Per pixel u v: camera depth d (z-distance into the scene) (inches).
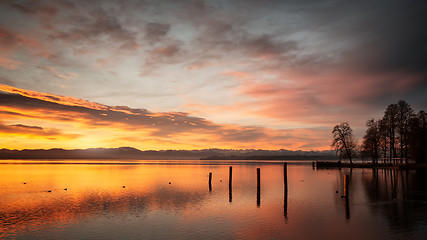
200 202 1147.9
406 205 1040.2
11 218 879.7
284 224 792.9
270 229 743.7
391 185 1632.6
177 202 1149.7
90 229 754.2
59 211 983.6
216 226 775.1
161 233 713.0
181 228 756.6
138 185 1800.0
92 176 2571.4
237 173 3056.1
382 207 1009.5
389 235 686.5
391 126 2974.9
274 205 1075.3
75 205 1094.4
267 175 2669.8
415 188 1489.9
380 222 802.8
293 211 963.3
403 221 812.0
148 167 4840.1
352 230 730.2
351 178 2130.9
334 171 3100.4
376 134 3245.6
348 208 1002.1
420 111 2847.0
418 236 676.7
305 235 692.1
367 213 917.2
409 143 2787.9
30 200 1218.6
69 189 1589.6
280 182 1948.8
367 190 1439.5
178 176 2610.7
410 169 2753.4
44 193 1435.8
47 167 4311.0
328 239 661.3
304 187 1631.4
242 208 1019.9
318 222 812.0
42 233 721.6
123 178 2362.2
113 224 802.2
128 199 1231.5
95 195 1355.8
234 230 735.7
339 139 3595.0
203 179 2263.8
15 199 1246.9
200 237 679.1
